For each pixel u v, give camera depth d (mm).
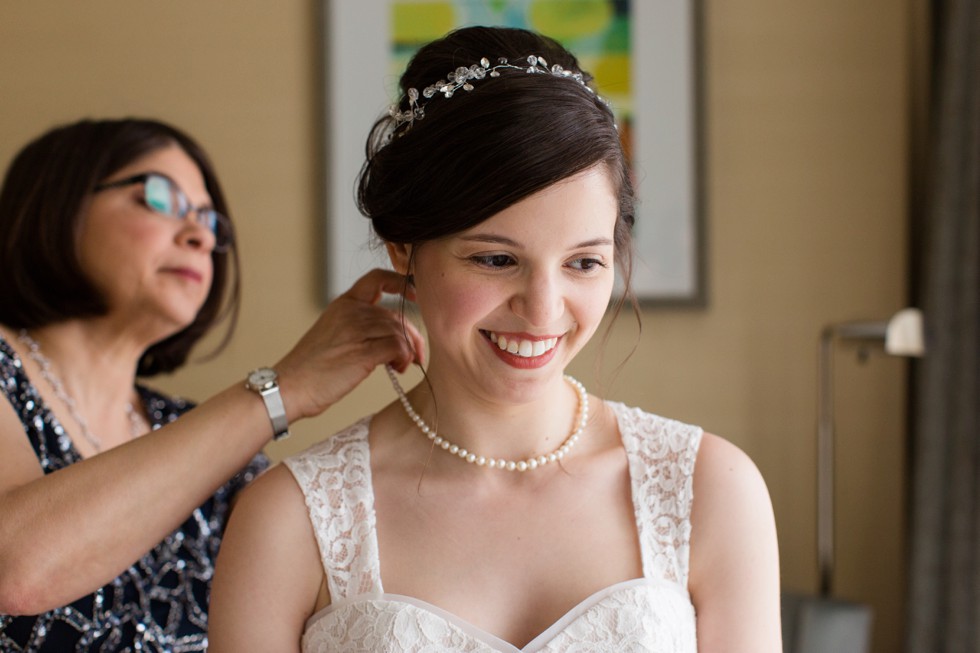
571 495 1248
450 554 1208
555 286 1113
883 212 2840
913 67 2838
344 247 2904
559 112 1094
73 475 1363
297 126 2924
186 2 2928
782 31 2852
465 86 1135
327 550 1205
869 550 2852
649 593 1175
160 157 1864
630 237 1290
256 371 1423
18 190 1786
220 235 2016
